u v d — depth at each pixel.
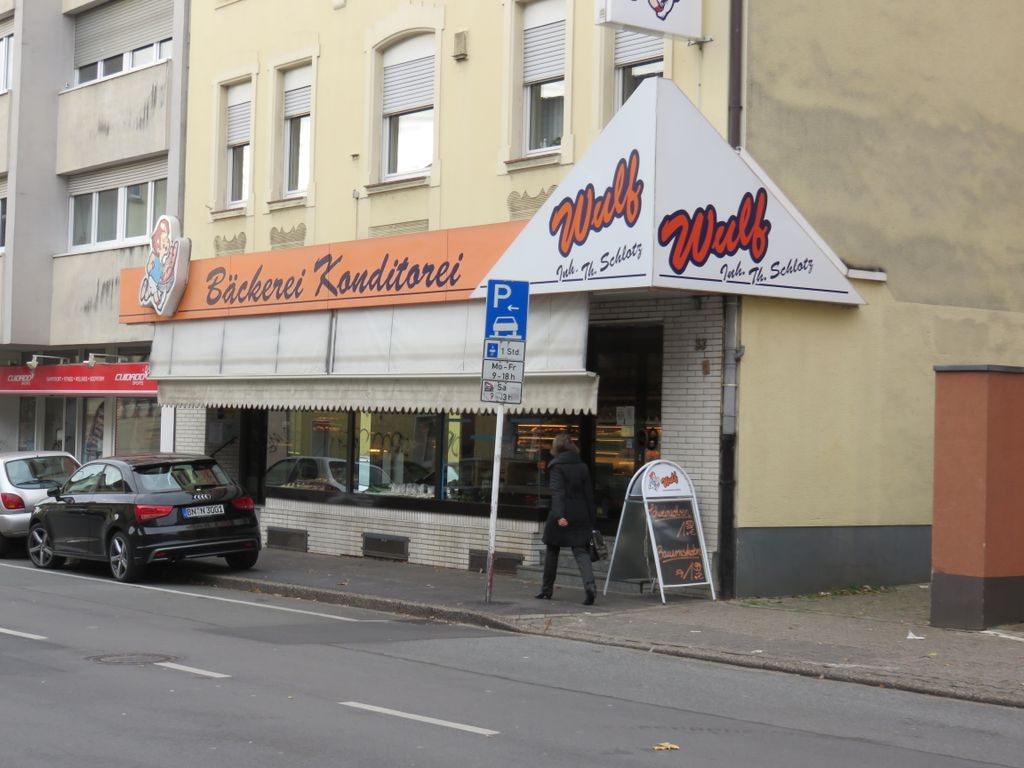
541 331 15.13
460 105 17.72
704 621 12.88
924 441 16.36
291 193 20.95
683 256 13.66
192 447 22.89
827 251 15.23
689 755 7.37
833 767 7.20
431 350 17.02
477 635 12.43
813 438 15.29
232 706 8.45
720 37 14.68
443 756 7.17
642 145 13.60
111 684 9.18
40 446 30.14
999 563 12.49
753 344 14.73
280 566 17.95
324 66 20.14
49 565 18.08
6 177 27.84
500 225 16.12
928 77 16.70
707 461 14.68
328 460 20.28
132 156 25.36
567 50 16.19
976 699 9.48
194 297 21.27
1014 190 17.64
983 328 17.17
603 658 11.09
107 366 25.44
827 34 15.56
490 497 17.42
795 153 15.16
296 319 19.30
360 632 12.37
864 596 15.06
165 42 25.34
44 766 6.82
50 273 27.38
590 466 16.45
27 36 27.12
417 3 18.45
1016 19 17.77
